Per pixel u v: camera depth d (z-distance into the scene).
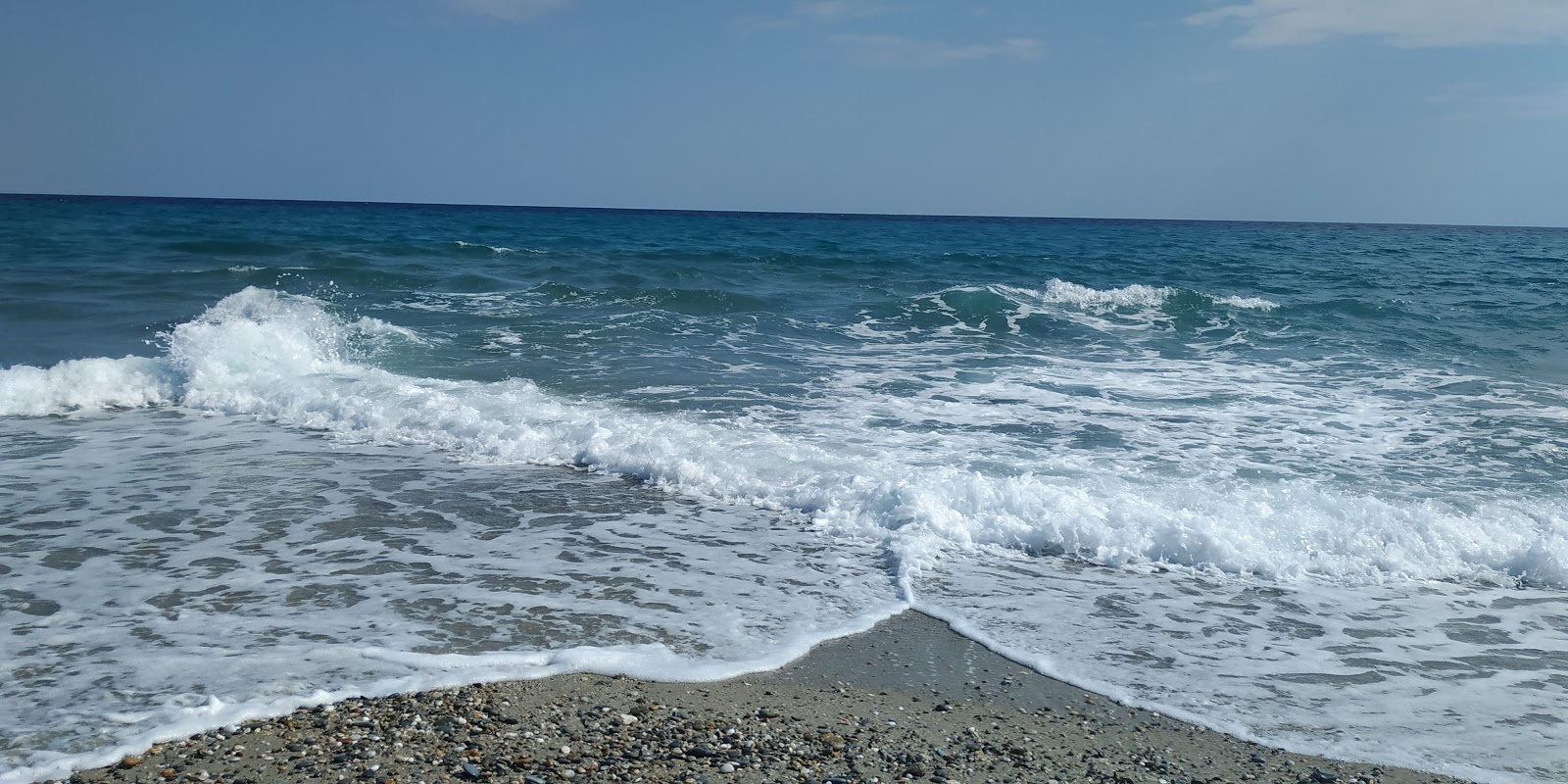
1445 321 17.03
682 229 55.88
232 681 4.36
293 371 11.00
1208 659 4.98
